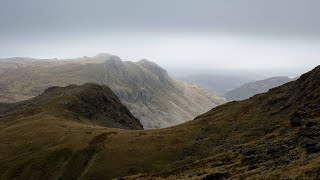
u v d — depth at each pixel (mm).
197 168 96625
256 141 107688
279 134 103750
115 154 152500
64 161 157250
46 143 174000
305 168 58844
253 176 65375
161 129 178875
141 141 161000
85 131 181750
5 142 180500
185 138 158625
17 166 157875
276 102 158500
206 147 145000
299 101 141625
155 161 145250
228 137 146375
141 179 105438
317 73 149875
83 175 142500
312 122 96562
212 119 174625
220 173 73625
